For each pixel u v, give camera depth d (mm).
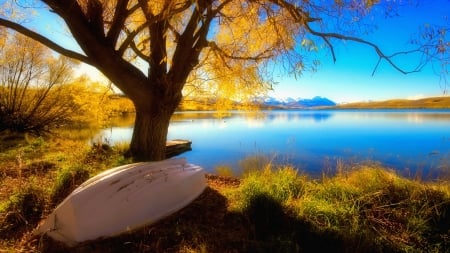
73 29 4781
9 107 13609
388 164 10016
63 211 3133
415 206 3965
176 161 4754
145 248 3014
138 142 6402
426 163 9984
